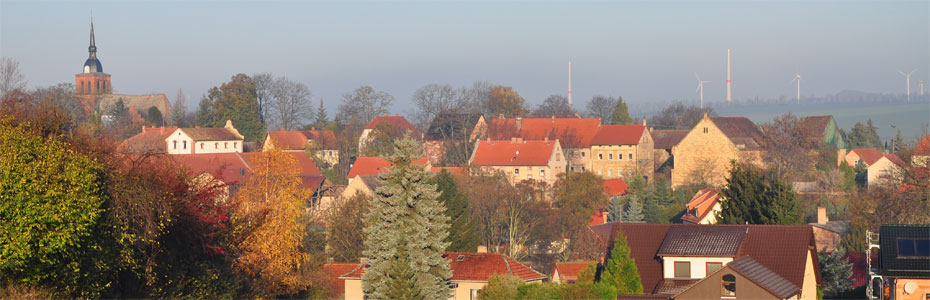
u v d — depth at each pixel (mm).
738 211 76312
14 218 31781
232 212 50531
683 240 52875
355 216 80188
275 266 53062
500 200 99688
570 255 90875
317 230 80750
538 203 102688
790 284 47500
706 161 151875
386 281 51969
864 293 63188
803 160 142000
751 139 171000
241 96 192125
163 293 40688
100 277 35594
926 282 52969
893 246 54531
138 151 43875
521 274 60219
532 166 149875
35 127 34906
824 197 115500
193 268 43219
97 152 37094
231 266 47406
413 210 53719
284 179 56094
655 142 175750
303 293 61156
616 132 168375
